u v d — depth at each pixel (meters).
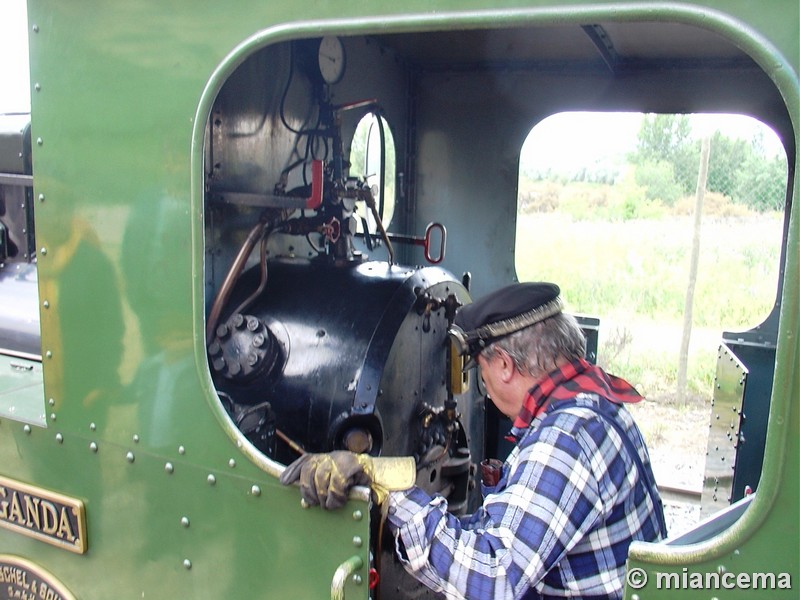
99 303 1.64
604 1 1.11
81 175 1.62
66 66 1.60
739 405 2.56
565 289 6.46
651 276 6.25
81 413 1.71
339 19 1.29
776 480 1.10
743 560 1.15
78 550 1.76
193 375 1.52
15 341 2.47
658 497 1.62
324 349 1.88
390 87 3.10
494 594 1.33
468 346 1.61
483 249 3.31
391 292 2.01
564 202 6.36
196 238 1.48
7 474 1.89
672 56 2.80
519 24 1.17
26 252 2.57
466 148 3.27
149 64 1.50
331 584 1.41
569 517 1.37
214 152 1.93
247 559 1.52
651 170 6.11
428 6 1.22
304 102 2.33
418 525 1.39
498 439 3.15
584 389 1.53
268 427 1.75
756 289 5.75
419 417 2.10
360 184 2.27
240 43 1.39
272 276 2.11
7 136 2.46
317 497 1.35
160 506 1.62
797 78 1.03
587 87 3.03
